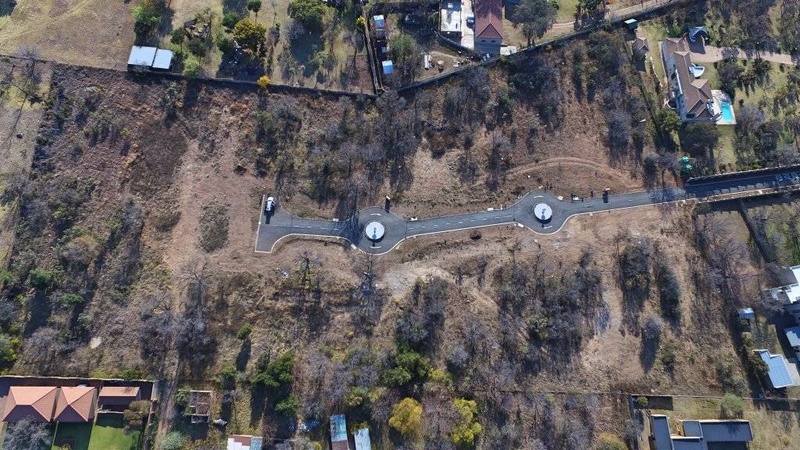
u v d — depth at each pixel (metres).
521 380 80.44
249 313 79.88
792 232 91.75
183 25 93.00
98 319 77.00
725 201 92.69
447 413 76.94
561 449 78.00
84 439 72.50
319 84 92.81
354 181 88.94
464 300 83.75
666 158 92.12
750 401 82.25
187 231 83.06
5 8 90.38
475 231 88.31
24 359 74.00
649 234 89.69
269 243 84.50
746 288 87.81
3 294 75.19
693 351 84.06
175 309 79.00
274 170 88.06
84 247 78.31
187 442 74.06
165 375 76.00
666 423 78.25
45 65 86.88
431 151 92.12
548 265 86.31
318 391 77.25
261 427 75.50
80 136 84.00
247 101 90.50
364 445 74.94
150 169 84.94
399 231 87.38
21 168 80.56
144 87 88.31
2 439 70.56
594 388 80.94
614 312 84.88
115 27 91.25
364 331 80.94
